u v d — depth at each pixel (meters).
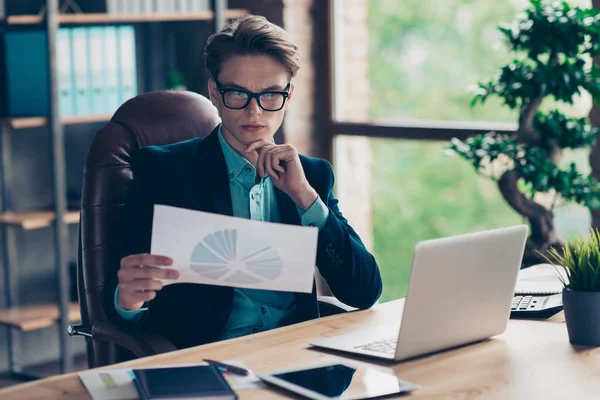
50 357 4.07
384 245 4.68
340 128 4.18
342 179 4.30
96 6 3.81
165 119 2.21
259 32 1.89
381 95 5.21
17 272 3.94
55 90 3.50
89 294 2.09
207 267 1.57
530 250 2.88
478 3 5.45
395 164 4.57
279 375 1.44
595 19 2.74
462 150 2.93
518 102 2.98
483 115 5.14
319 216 1.96
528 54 2.83
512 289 1.68
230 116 1.92
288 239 1.54
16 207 3.91
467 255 1.57
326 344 1.64
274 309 1.98
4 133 3.84
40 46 3.55
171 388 1.34
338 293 1.98
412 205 4.80
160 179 1.98
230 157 2.00
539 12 2.78
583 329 1.63
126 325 1.88
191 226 1.54
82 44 3.70
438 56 5.39
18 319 3.57
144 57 4.28
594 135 2.85
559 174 2.81
